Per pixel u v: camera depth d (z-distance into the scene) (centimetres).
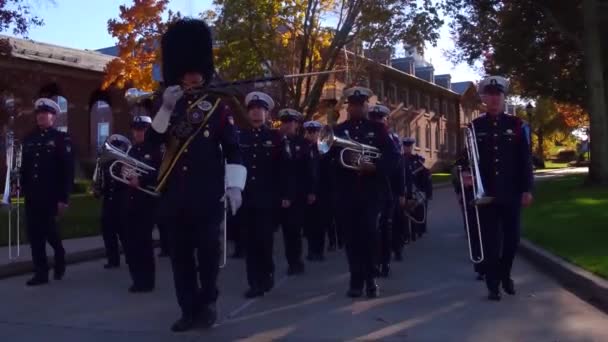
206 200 622
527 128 775
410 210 1264
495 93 778
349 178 809
